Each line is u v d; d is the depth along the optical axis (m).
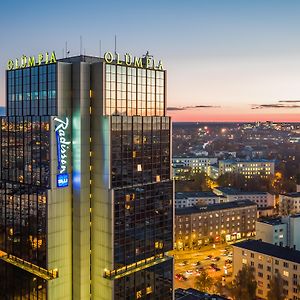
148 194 162.88
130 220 157.38
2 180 166.62
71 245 156.88
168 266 171.25
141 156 160.75
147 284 163.88
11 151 163.50
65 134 151.75
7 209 165.50
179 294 196.88
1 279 170.25
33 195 154.25
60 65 149.25
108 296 153.38
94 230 156.62
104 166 151.75
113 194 151.00
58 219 152.25
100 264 155.62
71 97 152.88
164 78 170.62
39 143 152.12
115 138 151.88
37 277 154.38
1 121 166.62
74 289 157.50
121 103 156.38
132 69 159.12
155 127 165.00
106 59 152.25
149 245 165.00
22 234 160.00
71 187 155.00
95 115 153.25
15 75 165.25
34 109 158.62
